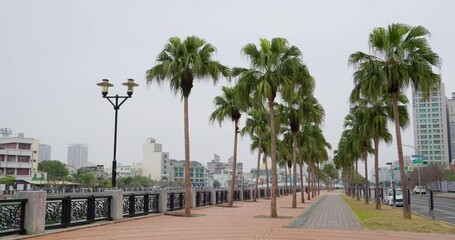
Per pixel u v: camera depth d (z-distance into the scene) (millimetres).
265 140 51781
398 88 21719
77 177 124875
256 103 22250
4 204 11930
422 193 85625
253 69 22266
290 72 21875
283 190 78125
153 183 155750
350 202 44781
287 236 13930
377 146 31625
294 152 33156
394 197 35125
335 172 126312
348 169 73875
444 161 103688
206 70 22375
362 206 36531
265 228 16250
